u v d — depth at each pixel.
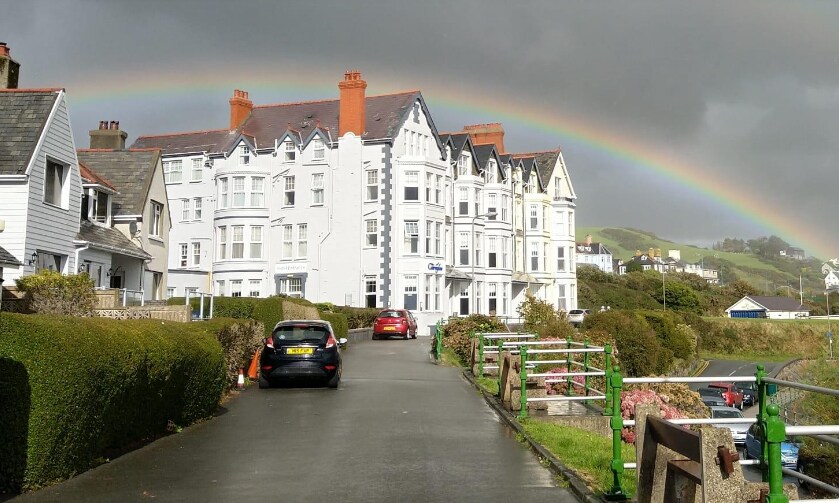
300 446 11.92
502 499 8.74
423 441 12.44
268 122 54.69
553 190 69.69
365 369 25.61
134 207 35.00
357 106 49.84
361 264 48.72
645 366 42.78
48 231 26.19
